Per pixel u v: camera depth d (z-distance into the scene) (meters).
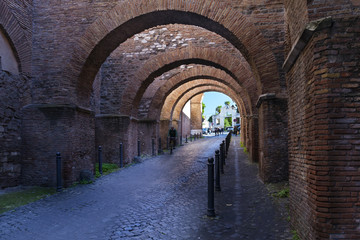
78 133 9.12
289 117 4.60
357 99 2.96
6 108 8.00
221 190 7.54
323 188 2.96
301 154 3.74
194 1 8.23
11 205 6.18
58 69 8.95
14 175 8.33
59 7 9.12
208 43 13.64
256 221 4.84
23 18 8.70
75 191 7.72
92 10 8.98
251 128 13.27
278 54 8.05
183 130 36.47
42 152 8.59
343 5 3.29
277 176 7.94
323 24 3.01
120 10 8.77
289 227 4.40
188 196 6.95
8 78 8.10
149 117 18.05
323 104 3.00
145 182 8.97
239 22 8.14
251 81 13.02
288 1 4.69
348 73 2.97
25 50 8.75
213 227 4.62
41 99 8.94
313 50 3.13
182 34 14.00
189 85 22.73
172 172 11.04
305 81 3.48
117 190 7.79
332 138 2.96
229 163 13.27
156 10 8.42
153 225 4.79
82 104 9.53
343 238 2.89
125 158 13.52
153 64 14.10
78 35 9.00
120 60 14.36
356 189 2.90
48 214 5.50
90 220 5.11
